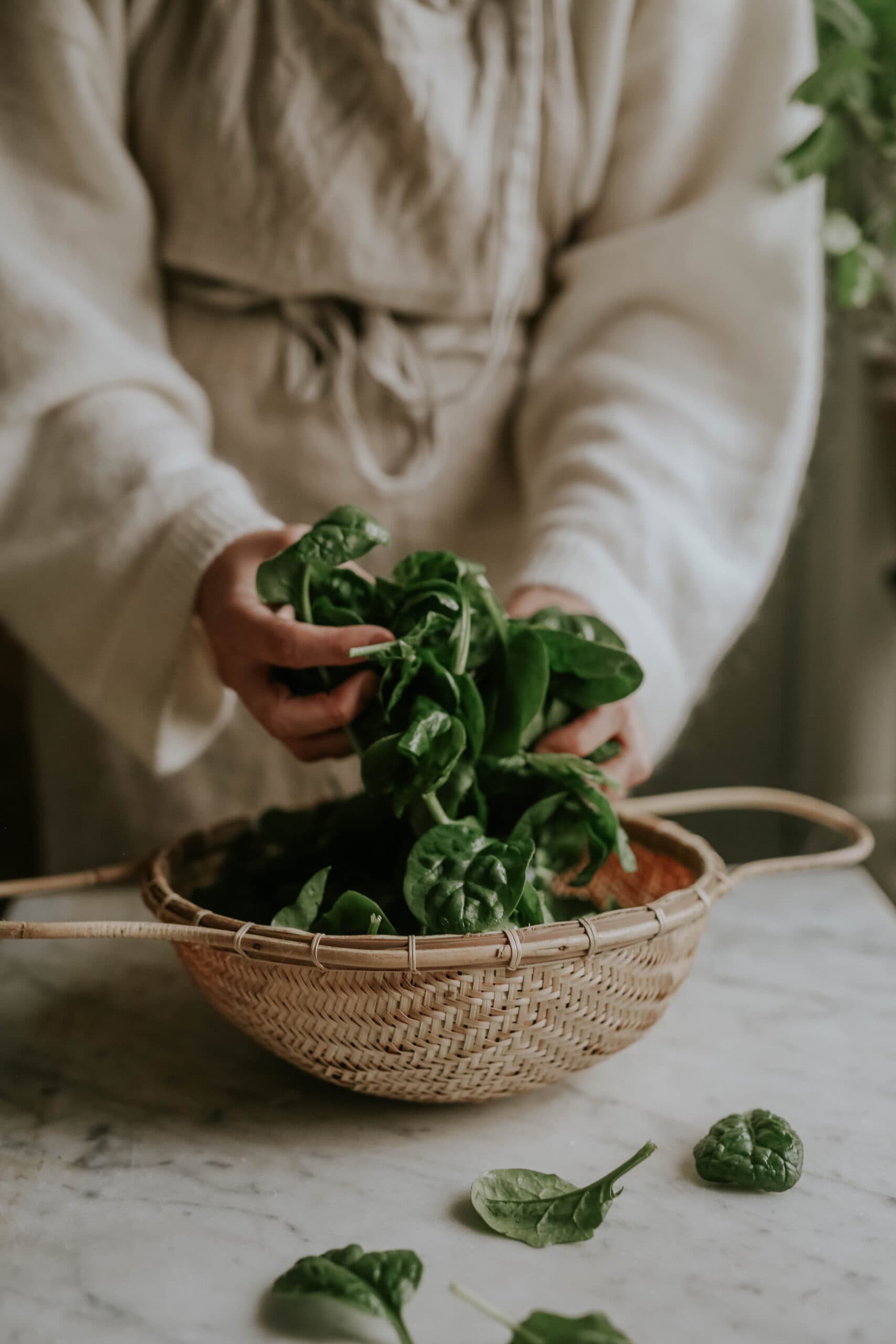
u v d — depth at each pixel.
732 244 0.91
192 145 0.85
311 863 0.66
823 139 0.90
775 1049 0.68
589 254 0.95
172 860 0.69
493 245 0.88
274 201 0.85
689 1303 0.46
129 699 0.81
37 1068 0.67
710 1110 0.61
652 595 0.86
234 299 0.91
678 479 0.88
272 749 1.02
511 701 0.62
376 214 0.86
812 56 0.93
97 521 0.78
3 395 0.80
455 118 0.83
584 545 0.82
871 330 1.30
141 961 0.83
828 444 1.38
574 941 0.52
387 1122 0.61
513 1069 0.56
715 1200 0.53
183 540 0.74
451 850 0.56
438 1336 0.44
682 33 0.88
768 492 0.93
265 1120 0.61
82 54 0.81
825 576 1.42
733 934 0.84
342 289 0.89
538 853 0.65
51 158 0.84
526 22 0.84
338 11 0.80
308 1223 0.52
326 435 0.93
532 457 0.97
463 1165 0.56
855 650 1.42
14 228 0.84
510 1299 0.46
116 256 0.87
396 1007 0.53
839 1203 0.53
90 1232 0.51
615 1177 0.51
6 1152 0.58
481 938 0.52
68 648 0.82
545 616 0.67
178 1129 0.60
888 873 1.24
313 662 0.61
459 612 0.61
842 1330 0.45
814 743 1.47
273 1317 0.46
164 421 0.82
